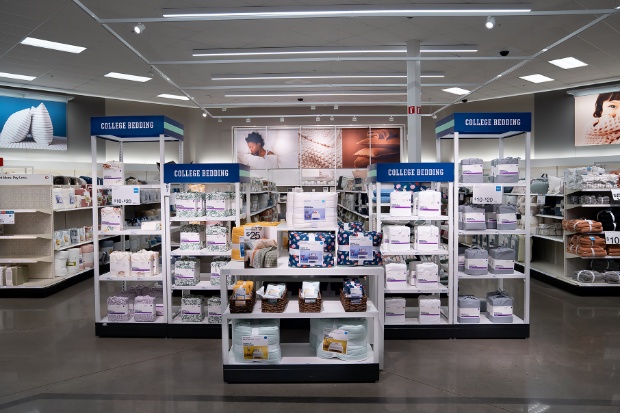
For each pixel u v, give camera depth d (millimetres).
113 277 5316
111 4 6727
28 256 7902
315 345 4324
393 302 5195
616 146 11781
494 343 5031
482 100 14570
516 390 3816
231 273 4066
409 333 5184
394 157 15742
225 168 5238
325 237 4184
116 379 4086
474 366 4363
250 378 3990
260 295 4309
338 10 5828
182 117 15484
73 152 13203
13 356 4672
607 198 7297
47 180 7707
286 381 3994
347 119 15922
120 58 9414
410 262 5449
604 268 7535
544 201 8914
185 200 5258
